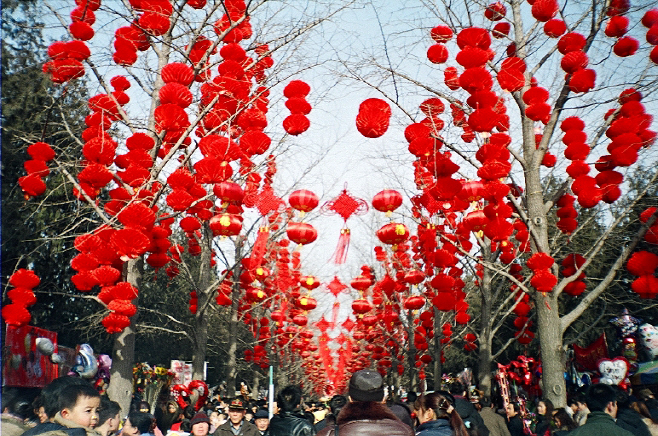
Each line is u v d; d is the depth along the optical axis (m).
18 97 10.74
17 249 11.48
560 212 10.27
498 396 12.91
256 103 9.98
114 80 9.98
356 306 14.74
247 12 9.62
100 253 8.23
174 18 9.86
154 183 9.95
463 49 8.55
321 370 41.59
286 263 18.53
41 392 4.11
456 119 10.12
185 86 8.77
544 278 9.18
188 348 25.89
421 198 10.48
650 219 9.02
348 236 8.55
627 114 8.94
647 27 8.41
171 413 11.88
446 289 10.89
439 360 18.03
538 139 11.18
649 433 6.70
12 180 11.27
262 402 11.80
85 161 9.31
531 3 9.70
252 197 9.63
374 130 7.64
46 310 15.63
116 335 9.56
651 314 15.80
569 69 9.05
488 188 8.68
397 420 3.89
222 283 16.28
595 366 13.44
